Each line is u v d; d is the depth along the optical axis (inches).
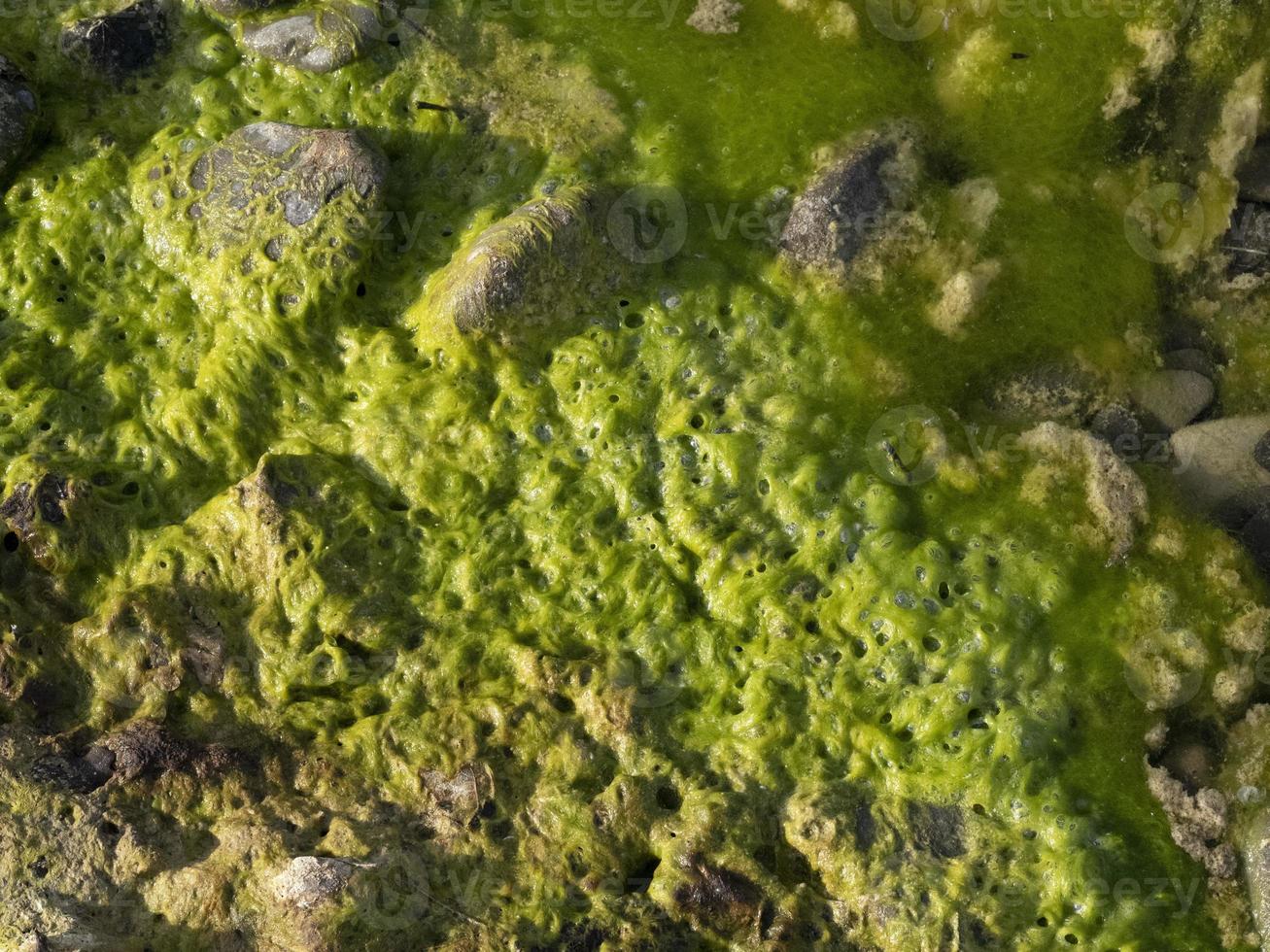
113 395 37.0
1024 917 32.5
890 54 41.0
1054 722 33.9
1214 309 40.6
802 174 38.9
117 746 32.8
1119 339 38.7
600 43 40.9
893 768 33.6
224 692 34.1
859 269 37.9
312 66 40.3
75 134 40.0
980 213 38.9
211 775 32.8
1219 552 36.3
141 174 39.3
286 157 38.3
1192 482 37.7
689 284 37.9
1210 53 41.5
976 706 34.1
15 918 30.7
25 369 37.1
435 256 38.8
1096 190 40.4
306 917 30.6
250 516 34.9
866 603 34.8
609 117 39.8
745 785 33.4
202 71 40.9
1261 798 34.1
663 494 36.1
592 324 37.5
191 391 36.8
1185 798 33.8
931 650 34.5
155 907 31.4
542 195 38.6
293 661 34.3
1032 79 41.0
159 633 34.0
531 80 40.5
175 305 38.1
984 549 35.5
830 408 37.0
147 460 36.4
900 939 31.9
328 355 37.7
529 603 35.3
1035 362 38.0
